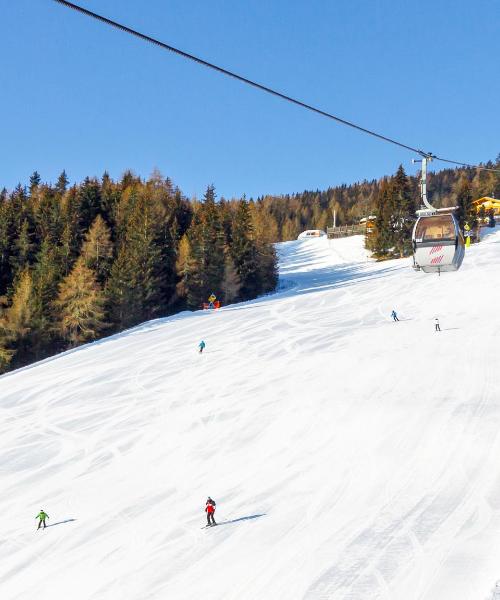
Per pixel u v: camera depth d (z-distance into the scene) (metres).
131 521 18.94
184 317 57.09
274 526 17.16
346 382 31.72
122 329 64.31
